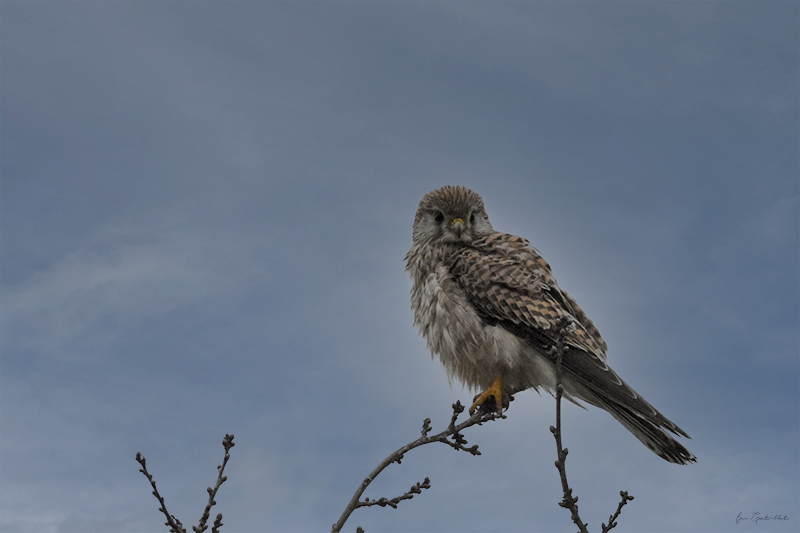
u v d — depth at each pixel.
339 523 6.45
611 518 6.38
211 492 6.16
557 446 5.87
